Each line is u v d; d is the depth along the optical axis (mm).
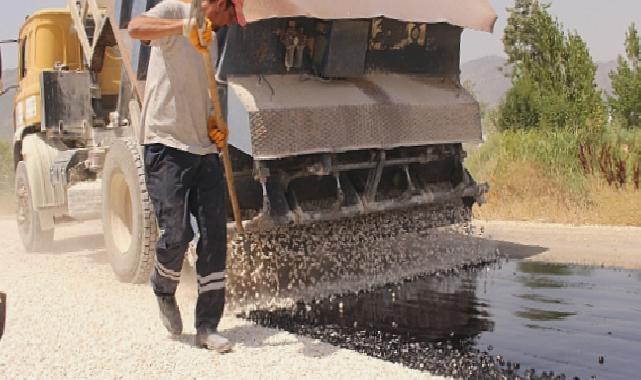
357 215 6402
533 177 11492
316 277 6441
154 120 4594
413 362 4203
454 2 6711
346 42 6270
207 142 4648
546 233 9023
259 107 5699
